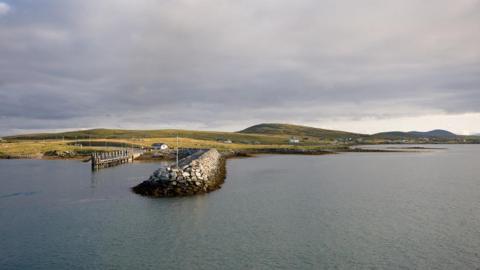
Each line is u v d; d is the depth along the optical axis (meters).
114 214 34.94
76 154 116.81
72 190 48.59
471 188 52.06
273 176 65.88
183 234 28.81
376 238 27.91
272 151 152.12
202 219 33.06
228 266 22.67
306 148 178.38
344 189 50.38
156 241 27.16
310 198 43.12
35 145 141.38
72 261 23.50
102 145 157.62
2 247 26.09
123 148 137.75
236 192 46.97
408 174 70.81
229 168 82.25
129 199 41.91
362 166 89.25
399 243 26.78
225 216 34.16
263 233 29.09
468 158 123.06
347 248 25.75
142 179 59.34
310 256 24.27
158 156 109.94
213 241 27.16
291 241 27.20
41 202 40.88
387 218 33.81
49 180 59.06
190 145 170.38
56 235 28.69
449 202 41.25
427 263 23.06
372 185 54.56
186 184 45.59
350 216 34.47
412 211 36.62
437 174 71.06
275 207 38.03
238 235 28.59
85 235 28.62
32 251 25.27
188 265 22.86
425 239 27.69
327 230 29.97
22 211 36.62
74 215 34.75
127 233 29.06
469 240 27.41
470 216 34.56
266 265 22.83
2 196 44.69
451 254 24.55
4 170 76.12
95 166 75.94
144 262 23.31
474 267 22.42
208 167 55.62
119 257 24.11
